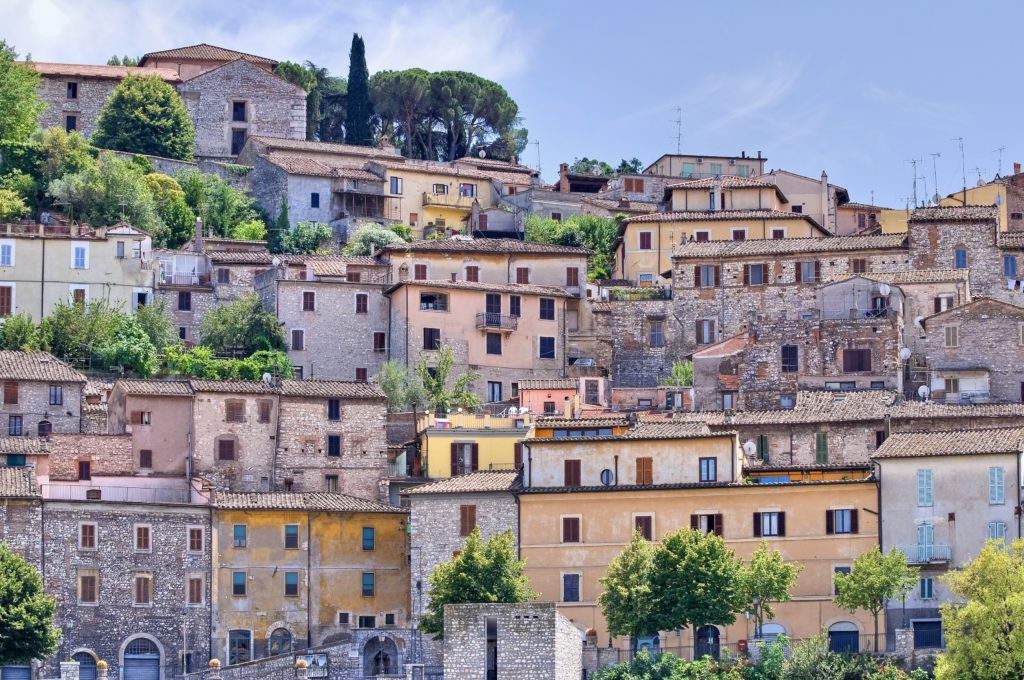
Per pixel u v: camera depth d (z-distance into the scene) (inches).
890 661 4923.7
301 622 5738.2
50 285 7342.5
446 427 6225.4
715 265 7460.6
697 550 5147.6
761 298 7381.9
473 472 6043.3
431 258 7564.0
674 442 5531.5
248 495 5861.2
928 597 5260.8
